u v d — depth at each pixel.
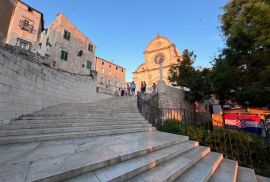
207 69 15.26
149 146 3.84
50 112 6.66
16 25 17.33
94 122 5.97
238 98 9.95
